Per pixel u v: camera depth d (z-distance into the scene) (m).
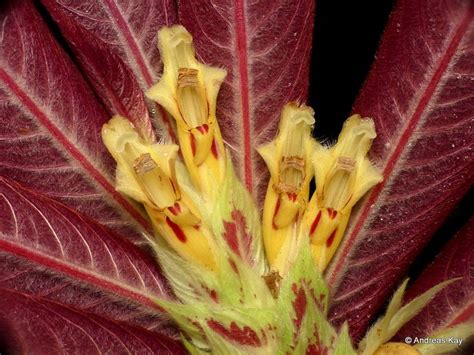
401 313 0.22
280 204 0.22
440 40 0.22
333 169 0.22
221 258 0.22
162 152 0.22
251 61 0.23
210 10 0.23
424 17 0.22
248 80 0.23
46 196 0.22
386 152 0.23
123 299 0.22
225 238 0.22
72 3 0.23
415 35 0.22
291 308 0.21
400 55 0.22
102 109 0.23
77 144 0.22
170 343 0.22
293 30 0.23
